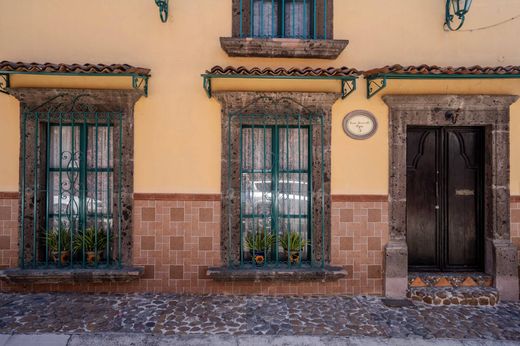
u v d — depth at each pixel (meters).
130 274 4.93
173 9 5.19
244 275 4.95
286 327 4.23
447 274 5.34
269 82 5.14
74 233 5.21
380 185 5.22
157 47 5.18
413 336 4.08
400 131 5.18
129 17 5.18
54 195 5.29
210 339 3.96
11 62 4.73
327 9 5.27
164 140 5.15
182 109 5.16
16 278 4.88
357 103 5.21
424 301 5.00
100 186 5.26
